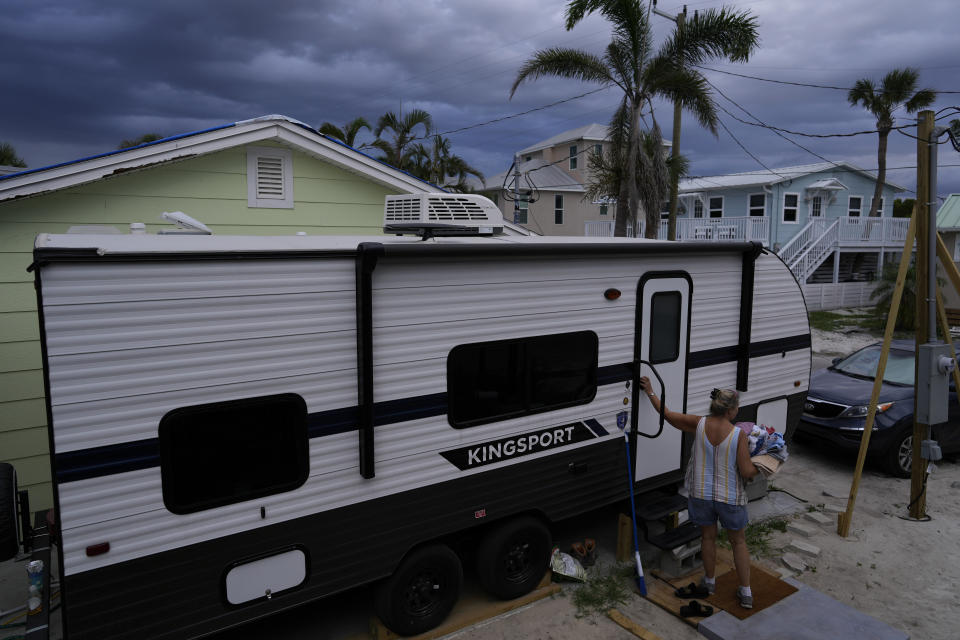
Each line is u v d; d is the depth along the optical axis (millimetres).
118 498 3066
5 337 5715
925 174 5660
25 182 5566
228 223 6836
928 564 5199
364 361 3654
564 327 4609
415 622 4133
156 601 3219
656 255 5074
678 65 13320
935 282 5820
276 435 3494
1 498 3711
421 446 4008
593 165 14766
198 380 3232
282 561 3576
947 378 5883
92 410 2975
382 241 4164
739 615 4379
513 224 7656
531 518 4625
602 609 4539
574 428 4746
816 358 14055
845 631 4203
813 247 21625
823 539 5625
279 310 3434
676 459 5531
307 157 7223
